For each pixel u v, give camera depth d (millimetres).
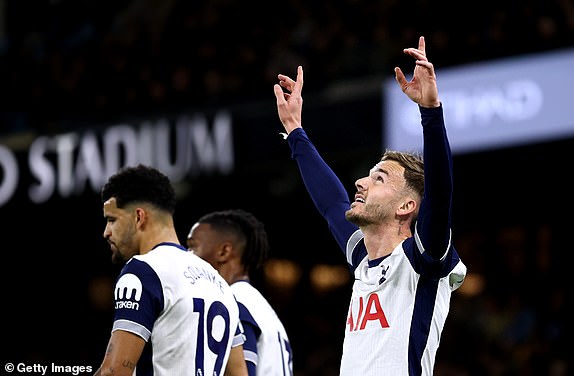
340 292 30766
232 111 22188
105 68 25812
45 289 30547
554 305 22453
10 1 28984
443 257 6629
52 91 25625
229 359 7699
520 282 26000
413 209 7082
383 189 7070
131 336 6918
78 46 27203
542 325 22172
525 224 26875
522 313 22547
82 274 30734
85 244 28469
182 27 26141
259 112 21812
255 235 9398
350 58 21078
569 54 18094
